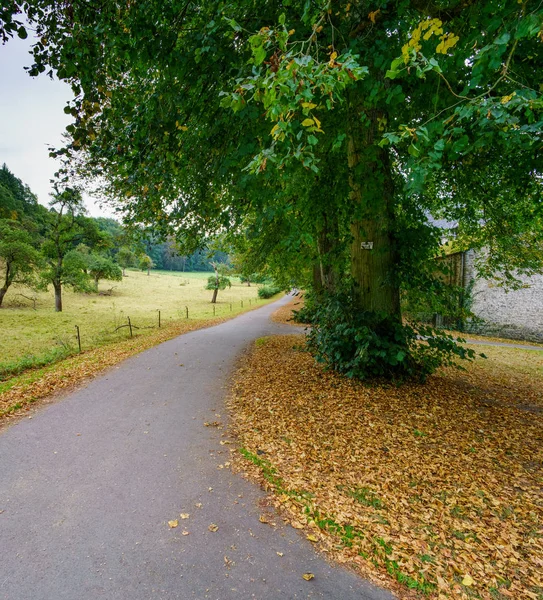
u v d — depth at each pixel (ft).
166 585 9.09
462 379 29.50
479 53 8.61
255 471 14.71
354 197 23.21
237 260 61.36
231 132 17.56
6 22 12.79
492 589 9.05
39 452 16.12
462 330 70.54
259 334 54.08
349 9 13.99
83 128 16.05
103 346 45.50
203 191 21.38
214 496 12.96
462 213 32.01
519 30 8.09
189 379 28.55
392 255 24.43
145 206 23.39
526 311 64.95
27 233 100.37
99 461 15.39
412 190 9.11
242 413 21.22
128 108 17.99
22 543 10.48
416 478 14.19
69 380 27.68
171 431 18.60
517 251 32.22
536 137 10.40
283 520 11.68
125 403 22.80
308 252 32.09
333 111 18.74
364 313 23.84
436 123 9.57
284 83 7.39
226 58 15.06
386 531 11.16
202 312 99.19
